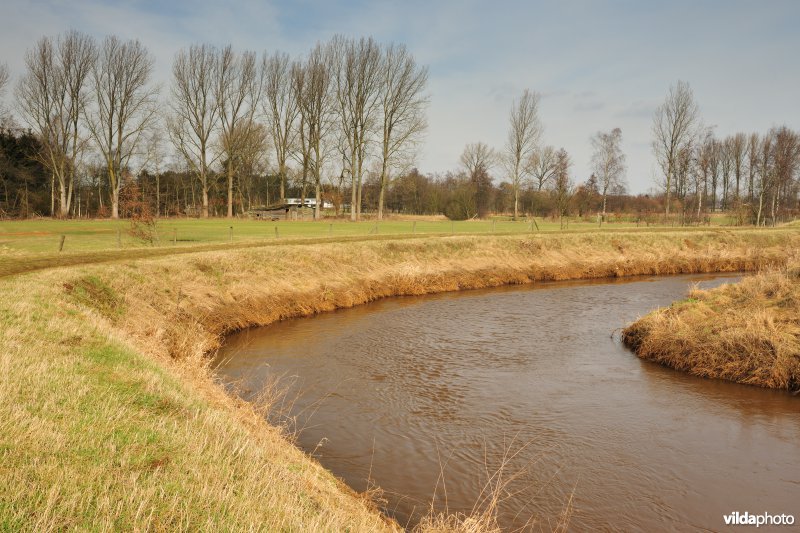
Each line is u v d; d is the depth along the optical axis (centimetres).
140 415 680
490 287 3070
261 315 2034
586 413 1145
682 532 732
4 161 6525
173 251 2547
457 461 923
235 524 459
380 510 756
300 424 1062
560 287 3061
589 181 8300
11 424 571
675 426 1080
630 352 1636
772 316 1478
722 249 4162
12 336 905
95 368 841
